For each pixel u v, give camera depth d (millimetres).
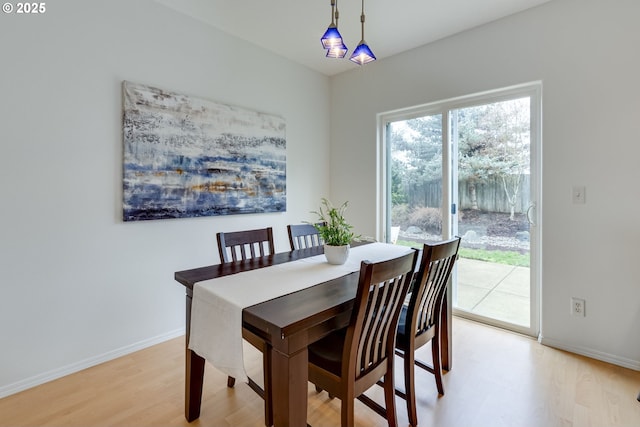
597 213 2131
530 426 1566
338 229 1900
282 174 3230
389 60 3221
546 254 2340
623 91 2018
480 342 2422
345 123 3648
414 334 1586
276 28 2697
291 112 3348
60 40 1905
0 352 1771
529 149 2494
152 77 2307
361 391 1312
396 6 2336
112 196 2143
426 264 1500
